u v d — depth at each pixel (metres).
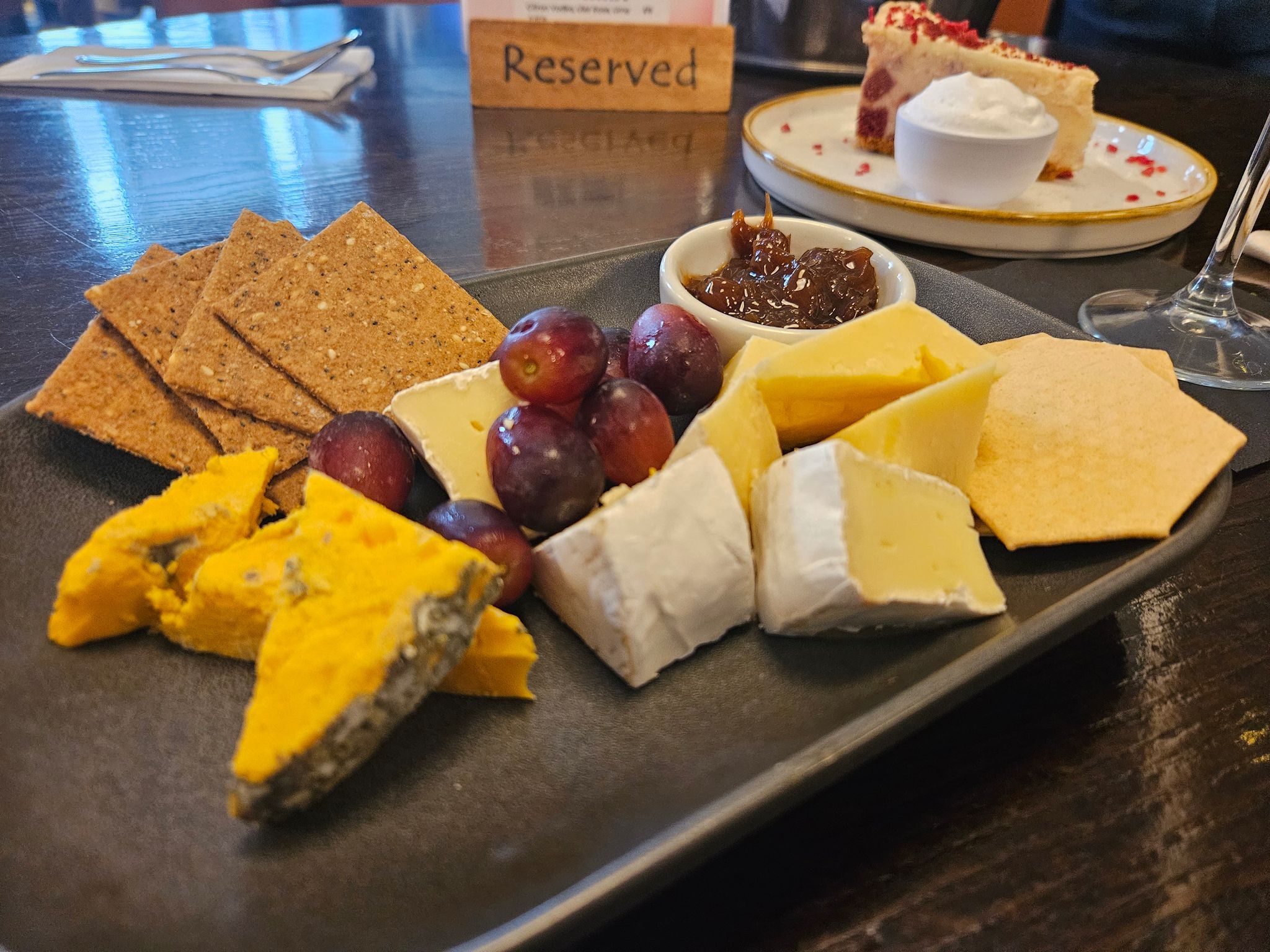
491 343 1.18
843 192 1.82
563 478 0.85
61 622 0.76
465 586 0.70
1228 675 0.87
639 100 2.56
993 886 0.68
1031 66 2.08
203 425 1.01
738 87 2.88
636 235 1.82
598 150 2.30
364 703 0.64
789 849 0.71
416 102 2.60
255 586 0.71
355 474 0.88
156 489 0.95
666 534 0.78
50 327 1.34
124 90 2.51
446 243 1.74
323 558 0.69
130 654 0.78
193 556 0.80
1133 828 0.73
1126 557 0.90
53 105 2.38
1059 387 1.12
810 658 0.82
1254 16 3.25
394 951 0.57
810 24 2.87
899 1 2.74
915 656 0.81
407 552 0.70
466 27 2.52
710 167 2.22
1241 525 1.07
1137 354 1.25
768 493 0.86
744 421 0.91
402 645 0.65
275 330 1.05
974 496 0.97
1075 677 0.86
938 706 0.73
